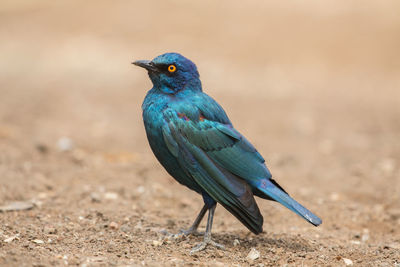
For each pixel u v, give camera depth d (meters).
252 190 8.34
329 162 14.49
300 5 37.19
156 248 8.13
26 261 6.95
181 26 33.31
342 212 10.97
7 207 9.82
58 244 8.03
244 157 8.17
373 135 17.39
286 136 17.08
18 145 14.19
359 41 30.09
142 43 30.08
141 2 38.84
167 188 12.08
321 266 7.73
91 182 11.94
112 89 22.97
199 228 9.66
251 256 7.96
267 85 24.34
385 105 21.56
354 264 7.89
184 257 7.83
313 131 17.72
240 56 28.41
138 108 20.06
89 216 9.70
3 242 7.75
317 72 26.42
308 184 12.71
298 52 29.06
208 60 27.55
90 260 7.25
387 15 33.88
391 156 14.98
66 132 16.08
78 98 21.08
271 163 14.29
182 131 8.09
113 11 36.72
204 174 8.09
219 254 7.97
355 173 13.49
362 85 24.66
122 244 8.18
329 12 35.28
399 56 28.14
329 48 29.42
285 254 8.21
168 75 8.31
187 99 8.30
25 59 27.67
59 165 13.00
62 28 33.38
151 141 8.34
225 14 35.84
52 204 10.36
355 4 36.44
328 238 9.43
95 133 16.30
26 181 11.44
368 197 11.98
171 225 9.61
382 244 9.13
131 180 12.24
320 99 22.34
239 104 21.06
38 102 20.02
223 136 8.15
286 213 10.77
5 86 22.67
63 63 27.06
